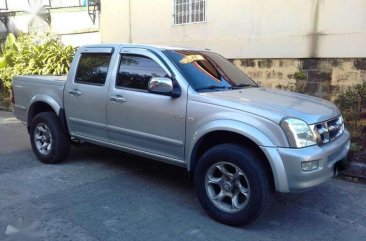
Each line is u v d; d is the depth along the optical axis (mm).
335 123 4391
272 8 8445
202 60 5094
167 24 10445
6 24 15977
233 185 4090
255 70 8922
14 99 6680
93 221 4160
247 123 3951
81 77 5609
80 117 5582
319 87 8047
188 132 4402
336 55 7727
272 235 3969
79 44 13398
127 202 4680
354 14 7410
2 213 4316
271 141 3816
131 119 4930
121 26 11656
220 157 4074
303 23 8055
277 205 4715
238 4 8961
